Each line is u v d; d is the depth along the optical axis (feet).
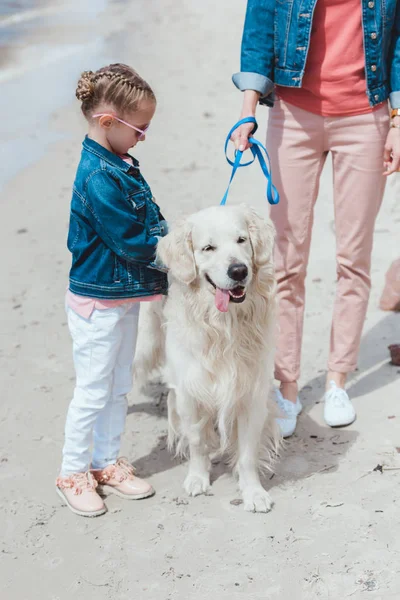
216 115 34.04
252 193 24.89
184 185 26.03
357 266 13.52
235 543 10.87
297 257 13.41
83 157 10.97
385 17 12.08
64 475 12.06
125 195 10.89
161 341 13.25
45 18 63.16
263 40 12.60
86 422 11.66
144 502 12.05
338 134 12.64
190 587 10.05
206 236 10.92
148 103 10.77
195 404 12.03
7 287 20.20
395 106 12.48
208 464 12.58
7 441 13.76
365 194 12.89
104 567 10.53
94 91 10.68
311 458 12.88
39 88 40.57
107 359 11.39
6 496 12.23
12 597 10.08
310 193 13.12
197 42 49.70
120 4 69.10
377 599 9.58
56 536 11.27
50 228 23.98
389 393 14.64
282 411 13.35
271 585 9.98
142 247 10.89
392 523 11.02
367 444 13.09
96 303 11.10
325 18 12.12
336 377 14.23
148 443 13.73
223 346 11.37
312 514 11.39
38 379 15.89
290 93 12.71
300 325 13.79
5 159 30.48
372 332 16.85
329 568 10.20
